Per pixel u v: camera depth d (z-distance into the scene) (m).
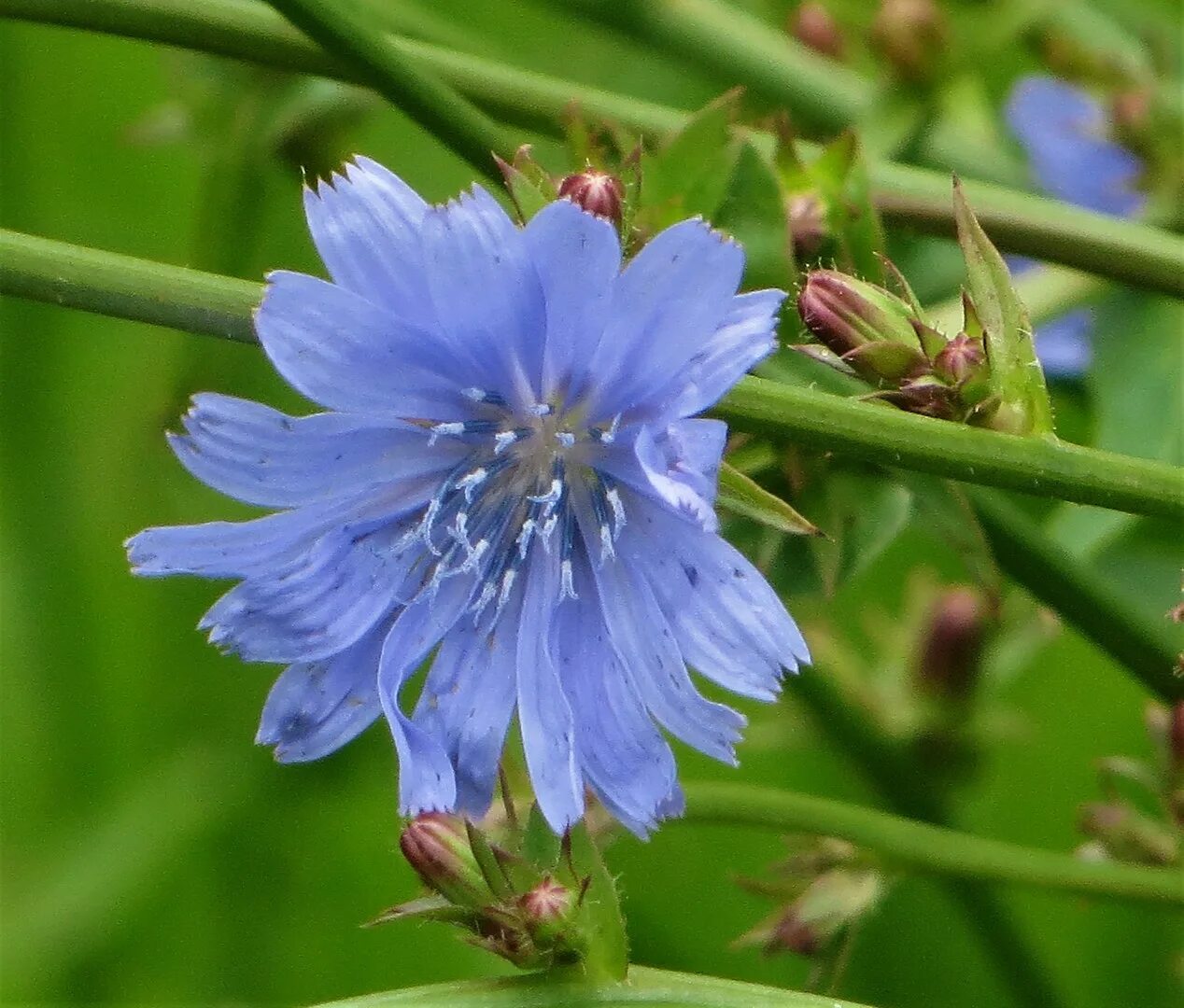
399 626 0.18
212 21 0.21
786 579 0.20
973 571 0.20
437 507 0.18
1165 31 0.25
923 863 0.21
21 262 0.18
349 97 0.24
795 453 0.20
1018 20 0.23
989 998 0.25
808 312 0.19
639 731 0.18
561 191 0.19
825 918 0.21
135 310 0.18
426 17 0.24
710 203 0.20
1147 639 0.21
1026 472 0.18
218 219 0.25
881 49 0.24
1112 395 0.23
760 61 0.24
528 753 0.18
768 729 0.24
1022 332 0.18
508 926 0.18
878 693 0.24
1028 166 0.25
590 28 0.25
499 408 0.18
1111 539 0.22
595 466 0.18
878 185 0.22
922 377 0.19
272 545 0.18
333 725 0.18
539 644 0.18
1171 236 0.22
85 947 0.25
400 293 0.18
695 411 0.17
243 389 0.25
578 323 0.18
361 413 0.18
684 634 0.18
